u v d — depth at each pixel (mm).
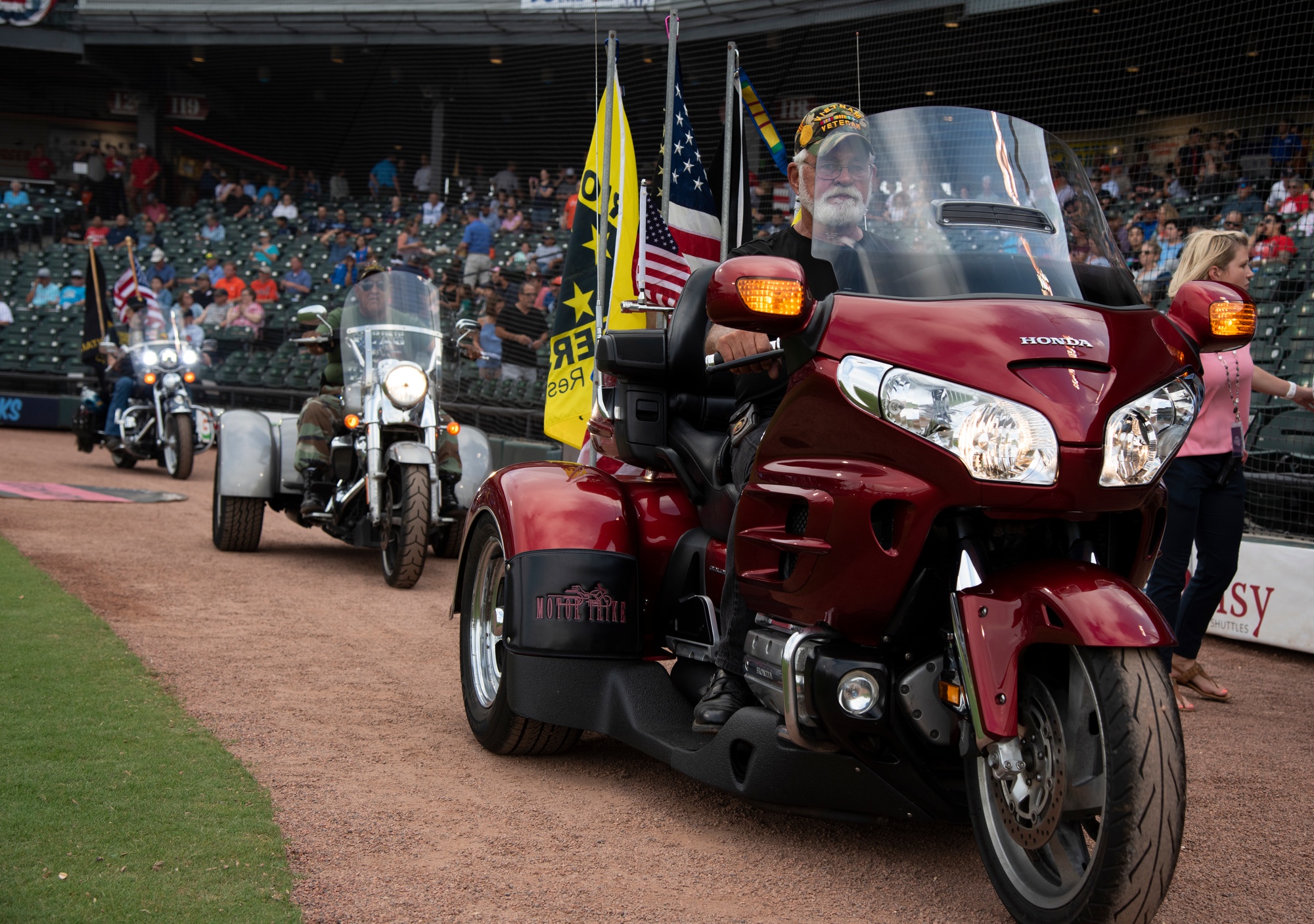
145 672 4035
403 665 4496
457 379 11055
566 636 3242
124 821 2662
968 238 2598
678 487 3535
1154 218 9562
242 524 6980
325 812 2836
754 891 2525
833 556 2414
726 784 2742
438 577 6703
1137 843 2055
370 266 6660
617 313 6293
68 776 2934
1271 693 4918
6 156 23844
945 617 2426
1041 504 2221
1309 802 3363
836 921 2387
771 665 2635
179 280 19203
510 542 3365
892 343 2373
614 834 2842
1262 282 8508
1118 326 2373
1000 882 2344
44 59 22312
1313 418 7086
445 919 2283
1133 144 11141
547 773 3326
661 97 17172
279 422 7172
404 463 6074
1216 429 4367
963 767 2539
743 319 2432
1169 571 4414
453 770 3277
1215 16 10680
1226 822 3166
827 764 2555
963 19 12328
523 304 13000
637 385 3504
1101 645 2062
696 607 3262
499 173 19156
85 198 21938
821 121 3143
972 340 2314
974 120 2781
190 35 20000
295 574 6484
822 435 2486
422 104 20719
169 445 11148
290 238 19406
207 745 3266
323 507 6668
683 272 6312
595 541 3338
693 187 6637
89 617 4852
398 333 6383
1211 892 2641
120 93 23578
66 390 17234
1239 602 6023
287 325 16609
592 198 6902
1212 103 10727
